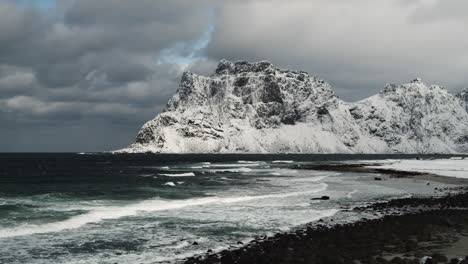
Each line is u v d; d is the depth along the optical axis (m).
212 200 44.03
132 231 28.20
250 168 127.94
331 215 35.06
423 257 17.52
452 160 175.12
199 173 99.94
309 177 84.62
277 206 40.34
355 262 18.47
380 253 20.03
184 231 28.48
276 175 91.81
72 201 41.84
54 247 23.67
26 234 26.50
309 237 25.22
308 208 39.12
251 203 42.38
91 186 62.31
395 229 26.31
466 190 56.28
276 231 28.59
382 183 68.56
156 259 21.53
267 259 19.50
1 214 32.56
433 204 40.28
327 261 18.48
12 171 108.19
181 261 21.06
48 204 39.19
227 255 20.61
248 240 25.80
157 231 28.36
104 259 21.52
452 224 27.62
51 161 186.38
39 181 73.50
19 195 48.56
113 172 105.06
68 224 29.69
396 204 40.72
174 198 46.34
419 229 25.70
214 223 31.44
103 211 34.97
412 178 79.31
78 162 177.88
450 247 21.03
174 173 100.25
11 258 21.45
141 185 64.25
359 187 61.25
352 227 28.06
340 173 98.75
